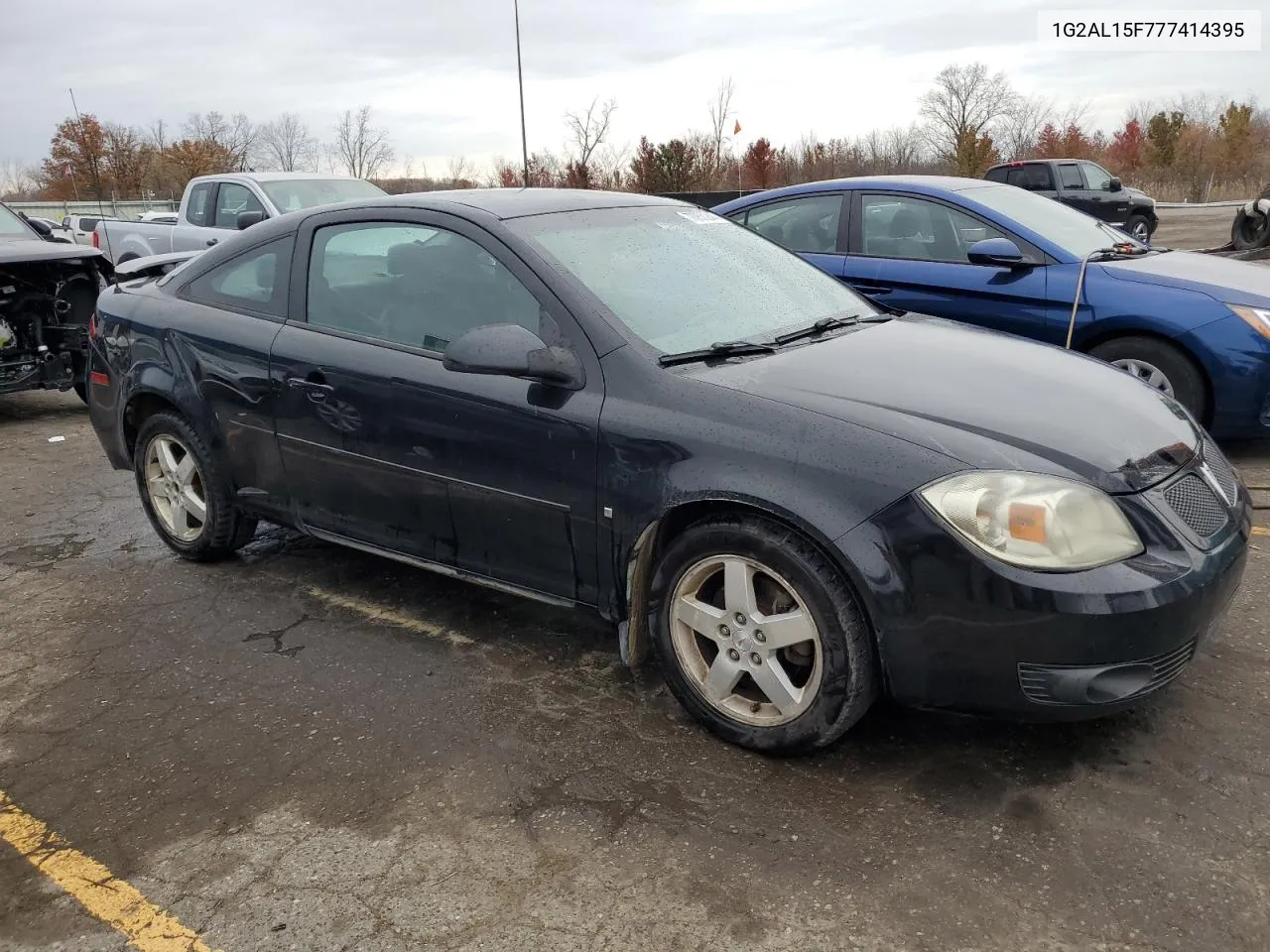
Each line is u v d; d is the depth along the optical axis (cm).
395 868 252
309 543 479
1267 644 340
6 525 530
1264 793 263
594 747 300
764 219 678
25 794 290
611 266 340
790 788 276
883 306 415
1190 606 254
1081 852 245
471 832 263
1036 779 274
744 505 277
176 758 305
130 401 447
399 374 344
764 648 284
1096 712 254
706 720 300
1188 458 286
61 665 367
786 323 353
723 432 280
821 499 263
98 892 249
